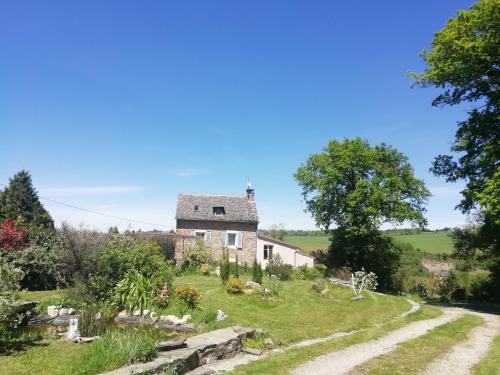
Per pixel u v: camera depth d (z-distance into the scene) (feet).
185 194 141.69
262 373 28.78
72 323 33.50
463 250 122.21
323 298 70.44
